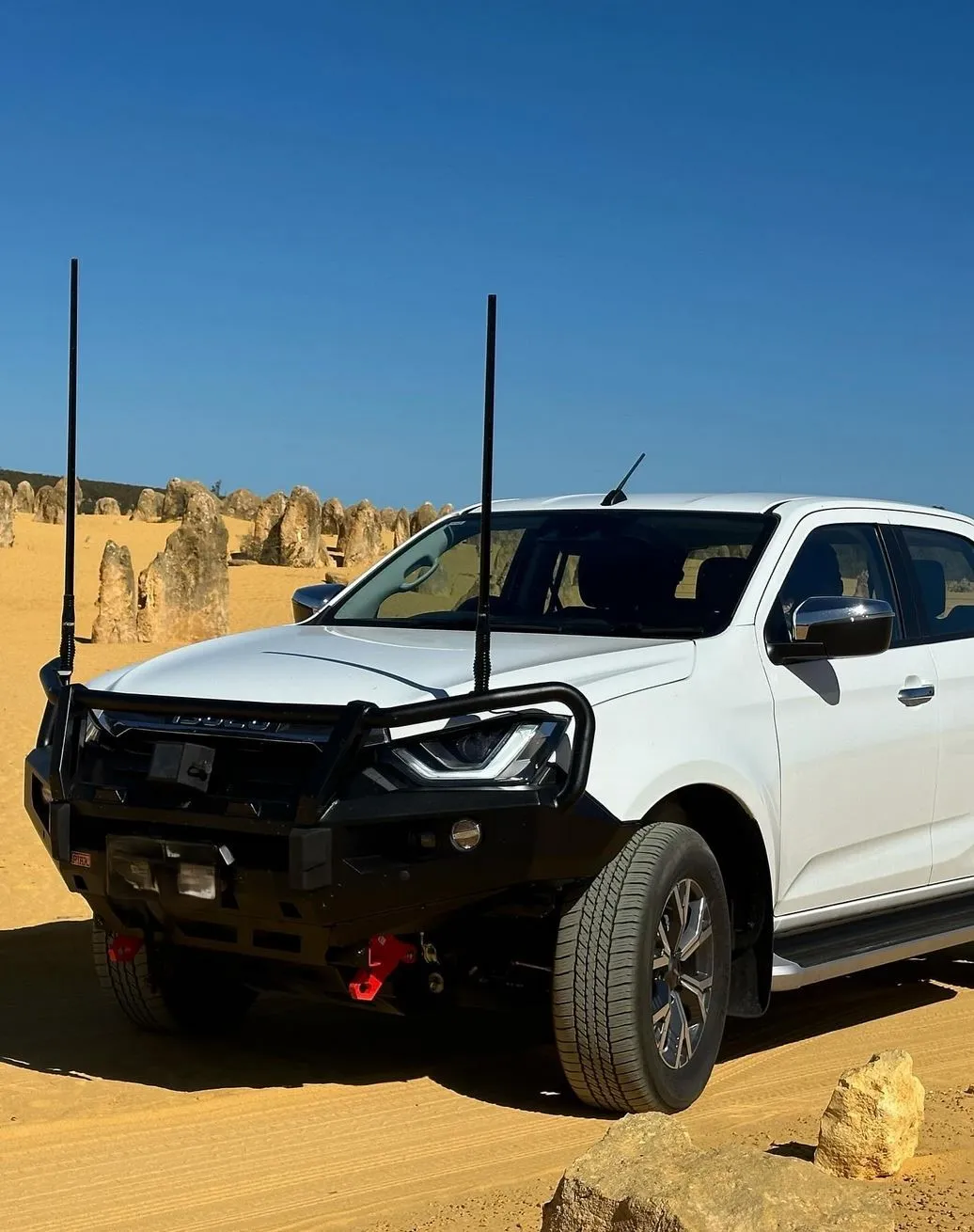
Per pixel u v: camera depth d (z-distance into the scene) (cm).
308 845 458
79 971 741
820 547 613
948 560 692
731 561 586
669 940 501
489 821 461
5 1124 492
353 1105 512
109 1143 475
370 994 493
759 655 556
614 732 487
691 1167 349
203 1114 504
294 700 492
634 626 569
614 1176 349
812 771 564
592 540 619
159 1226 407
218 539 3138
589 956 479
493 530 649
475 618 607
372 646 559
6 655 2592
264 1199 427
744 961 545
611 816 473
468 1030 621
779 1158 352
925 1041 603
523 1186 428
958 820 650
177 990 588
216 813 478
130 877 498
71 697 523
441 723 476
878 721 599
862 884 596
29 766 552
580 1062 483
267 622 3488
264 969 519
